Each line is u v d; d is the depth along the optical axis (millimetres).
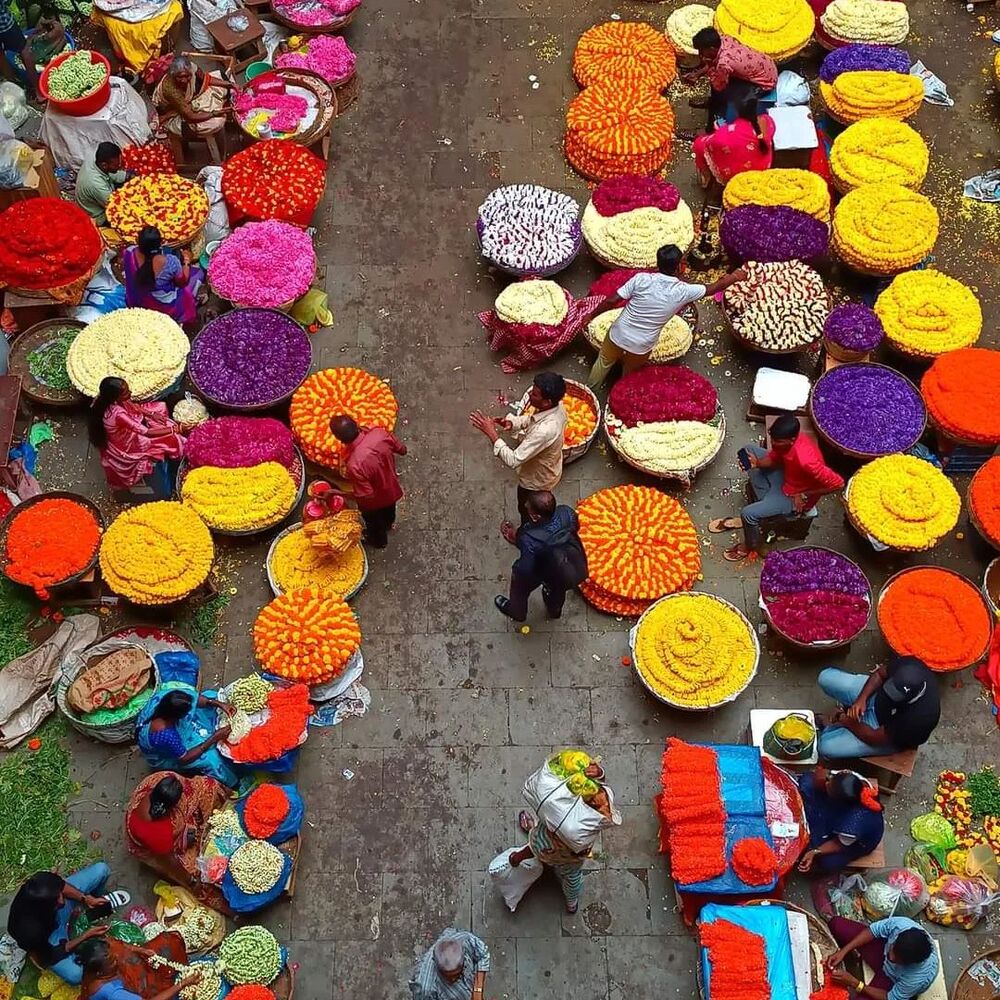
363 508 8359
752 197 10242
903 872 7305
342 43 11570
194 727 7598
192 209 10000
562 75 11945
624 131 10789
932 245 9938
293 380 9234
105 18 11430
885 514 8492
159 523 8312
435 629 8492
